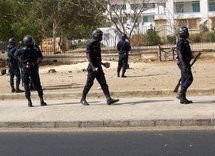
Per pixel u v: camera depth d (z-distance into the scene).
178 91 15.55
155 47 47.00
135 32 54.66
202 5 80.56
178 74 22.59
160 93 15.98
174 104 13.71
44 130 11.66
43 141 10.30
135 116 12.03
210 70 24.23
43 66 34.91
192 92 15.79
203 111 12.34
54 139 10.48
